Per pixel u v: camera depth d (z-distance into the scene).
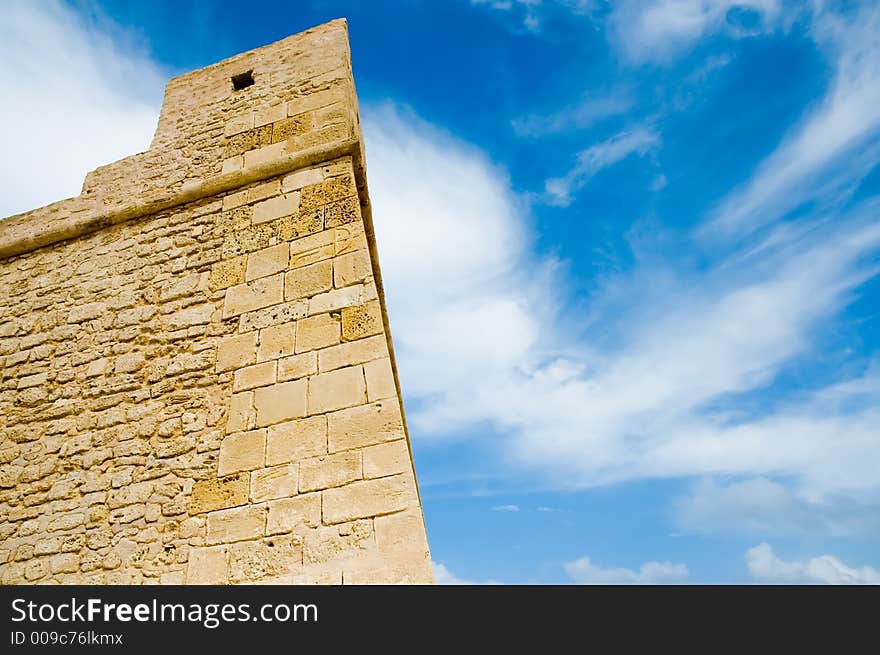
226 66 6.26
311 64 5.89
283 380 3.59
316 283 4.03
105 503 3.39
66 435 3.79
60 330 4.44
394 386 3.39
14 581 3.18
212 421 3.55
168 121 5.85
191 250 4.62
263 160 5.07
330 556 2.80
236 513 3.10
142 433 3.64
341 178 4.67
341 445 3.18
